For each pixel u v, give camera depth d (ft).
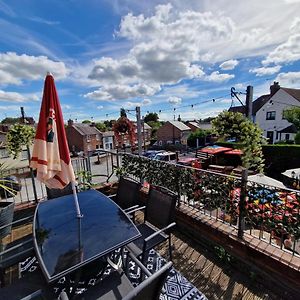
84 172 14.52
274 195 7.29
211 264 7.87
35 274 5.66
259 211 7.60
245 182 7.93
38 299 4.51
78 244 5.46
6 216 7.63
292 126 68.64
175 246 8.99
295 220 6.83
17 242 7.18
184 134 108.58
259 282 6.97
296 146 40.78
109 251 5.26
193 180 10.32
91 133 104.12
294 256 6.74
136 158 14.26
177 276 7.23
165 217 7.24
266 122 77.41
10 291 5.08
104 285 5.09
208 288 6.74
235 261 7.73
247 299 6.31
